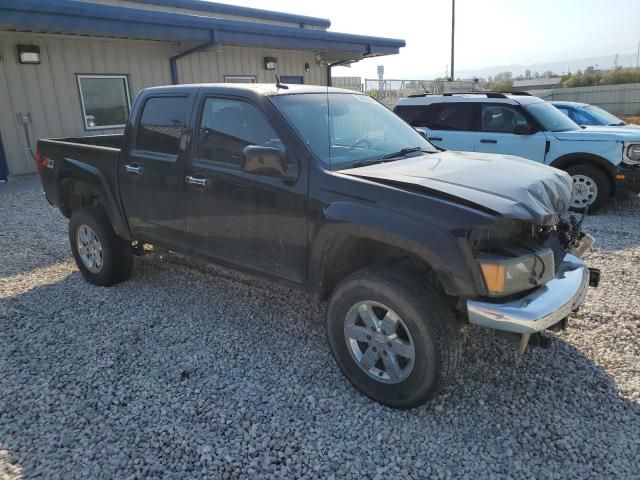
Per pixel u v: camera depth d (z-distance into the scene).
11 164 11.26
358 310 3.19
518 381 3.43
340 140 3.71
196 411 3.15
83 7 10.27
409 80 23.98
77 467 2.69
